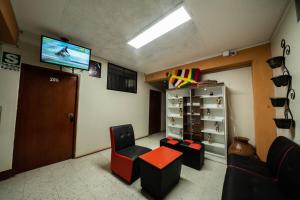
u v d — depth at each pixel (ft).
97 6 5.82
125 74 14.48
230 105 11.05
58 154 9.40
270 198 3.88
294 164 4.02
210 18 6.49
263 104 8.54
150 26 7.24
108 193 6.17
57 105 9.43
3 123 7.08
